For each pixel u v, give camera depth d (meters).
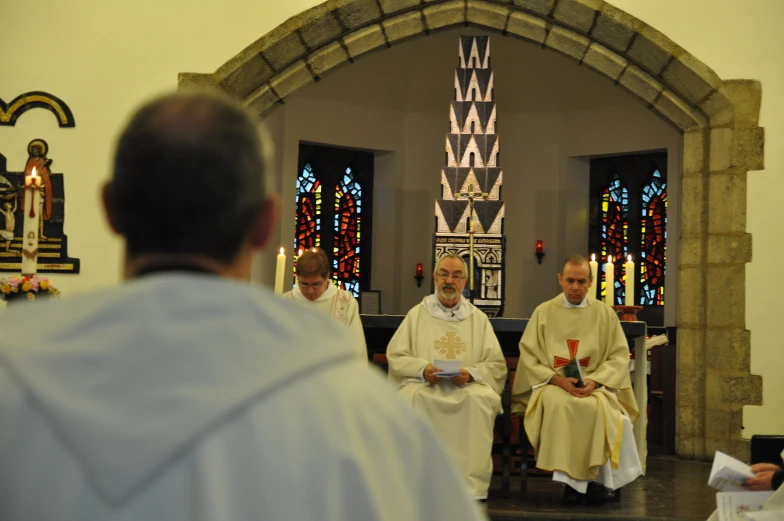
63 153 7.63
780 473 3.16
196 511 0.74
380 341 6.85
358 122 12.29
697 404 7.71
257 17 7.75
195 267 0.89
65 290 7.54
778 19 7.69
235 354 0.79
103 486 0.72
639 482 6.52
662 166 11.89
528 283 12.55
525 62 12.38
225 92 7.79
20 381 0.77
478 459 5.51
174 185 0.87
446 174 10.38
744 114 7.66
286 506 0.76
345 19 7.80
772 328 7.57
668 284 11.40
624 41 7.88
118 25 7.74
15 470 0.75
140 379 0.76
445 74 12.45
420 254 12.57
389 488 0.82
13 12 7.71
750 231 7.64
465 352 5.95
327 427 0.80
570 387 5.61
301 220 12.15
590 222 12.51
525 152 12.66
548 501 5.71
